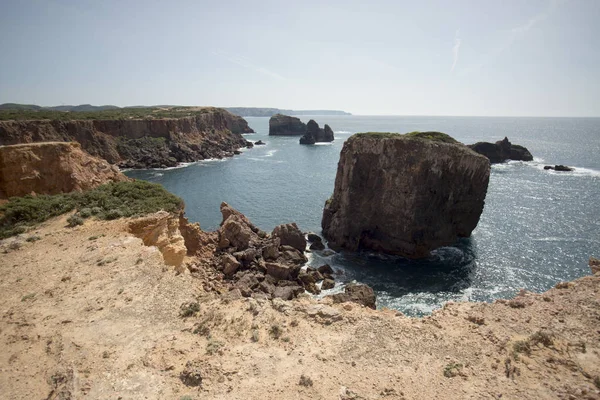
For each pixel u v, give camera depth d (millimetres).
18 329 13344
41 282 17047
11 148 30281
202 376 11000
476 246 47844
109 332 13297
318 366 11836
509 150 118875
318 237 49281
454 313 14812
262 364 11852
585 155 132000
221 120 167125
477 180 47969
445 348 12633
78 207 28172
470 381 10961
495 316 14359
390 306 33562
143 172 93875
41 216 26359
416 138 47562
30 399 10070
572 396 9977
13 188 29875
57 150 33000
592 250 44938
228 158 121562
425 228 46156
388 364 11945
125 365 11500
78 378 10703
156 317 14414
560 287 16516
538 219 57094
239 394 10469
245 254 37281
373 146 48125
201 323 13906
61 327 13531
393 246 47250
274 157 124625
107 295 15898
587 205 64062
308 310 15227
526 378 10867
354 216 48938
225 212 45938
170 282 17250
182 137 123188
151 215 26781
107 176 37344
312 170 99562
